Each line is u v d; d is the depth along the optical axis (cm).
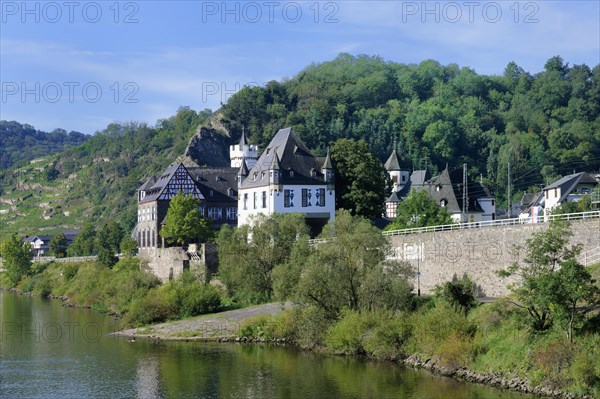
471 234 8819
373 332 8381
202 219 14912
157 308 11269
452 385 7119
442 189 17238
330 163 13625
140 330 10700
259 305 11131
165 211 16162
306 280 8988
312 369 8044
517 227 8262
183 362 8619
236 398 7169
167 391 7488
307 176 13538
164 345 9650
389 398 6888
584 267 6850
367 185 13900
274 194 13312
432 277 9381
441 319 7912
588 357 6450
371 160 14050
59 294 16300
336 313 8975
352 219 10056
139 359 8856
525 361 6881
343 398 6981
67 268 17412
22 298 16300
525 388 6688
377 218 14075
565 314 6669
